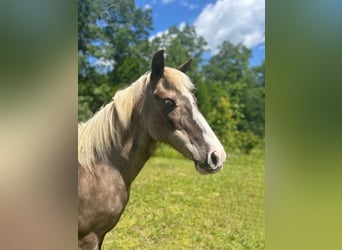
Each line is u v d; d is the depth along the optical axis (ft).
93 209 6.23
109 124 6.56
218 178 18.44
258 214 13.93
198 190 16.49
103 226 6.48
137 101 6.67
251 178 18.62
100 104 23.34
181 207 14.38
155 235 11.80
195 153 6.66
